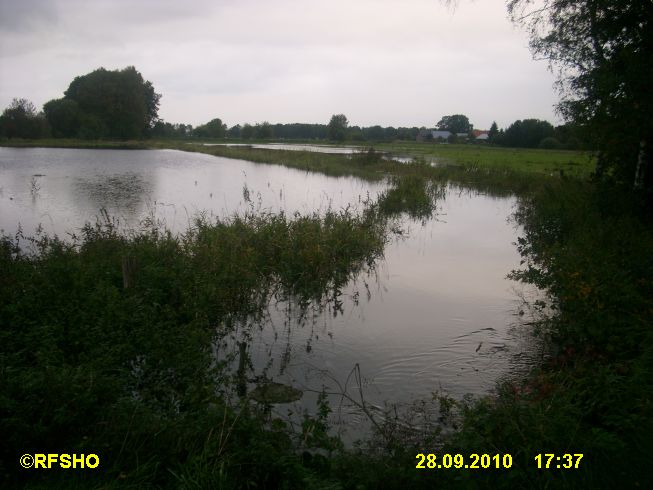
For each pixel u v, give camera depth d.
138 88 87.25
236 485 4.08
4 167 36.34
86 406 4.57
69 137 81.88
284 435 4.96
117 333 6.59
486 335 8.40
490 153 61.09
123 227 15.34
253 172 35.72
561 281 8.73
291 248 11.52
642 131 12.69
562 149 75.44
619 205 14.09
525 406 4.88
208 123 118.88
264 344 8.10
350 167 38.03
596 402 5.12
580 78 15.45
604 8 13.52
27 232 14.84
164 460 4.30
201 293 8.56
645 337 6.18
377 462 4.48
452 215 21.17
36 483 3.96
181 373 6.15
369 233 14.44
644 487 3.99
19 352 5.71
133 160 46.47
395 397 6.44
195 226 14.35
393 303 10.10
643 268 8.84
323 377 6.99
